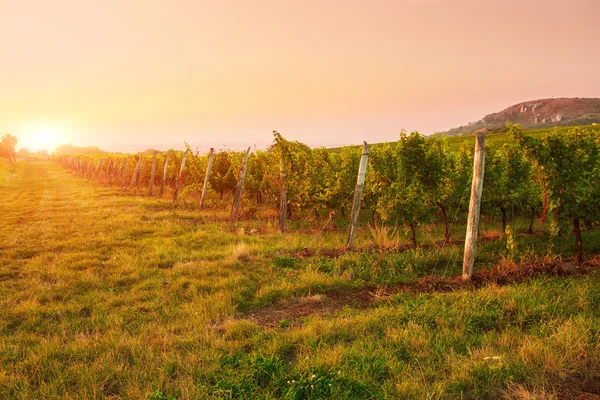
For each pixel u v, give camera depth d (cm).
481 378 383
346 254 892
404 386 359
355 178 1414
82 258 927
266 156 1930
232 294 657
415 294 669
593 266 796
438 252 909
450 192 1240
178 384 388
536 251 967
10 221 1484
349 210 1702
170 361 430
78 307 627
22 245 1073
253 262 870
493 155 1265
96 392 378
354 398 350
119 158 4025
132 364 448
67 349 472
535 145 872
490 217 1391
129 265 855
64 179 4044
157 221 1418
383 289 698
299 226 1448
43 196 2358
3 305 637
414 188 1051
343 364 414
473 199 723
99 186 3094
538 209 1250
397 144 1102
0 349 477
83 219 1461
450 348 442
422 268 838
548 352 414
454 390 363
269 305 646
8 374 420
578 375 389
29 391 381
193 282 735
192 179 2420
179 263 873
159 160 2930
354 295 684
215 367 414
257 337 495
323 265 835
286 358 452
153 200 2033
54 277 784
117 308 625
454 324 520
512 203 1227
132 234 1205
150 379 404
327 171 1550
